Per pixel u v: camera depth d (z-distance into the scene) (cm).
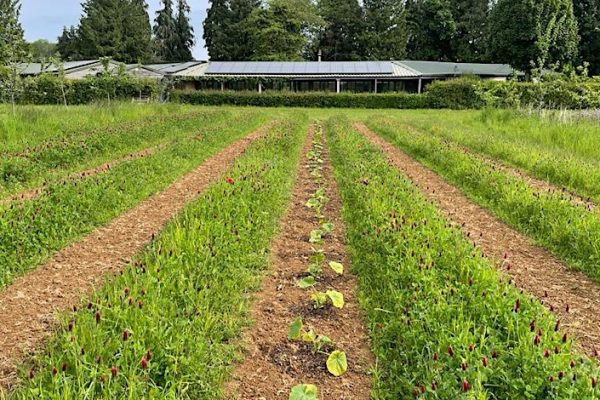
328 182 1005
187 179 1004
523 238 688
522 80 4084
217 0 6425
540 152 1196
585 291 523
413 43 6259
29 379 319
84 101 3412
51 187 730
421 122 2209
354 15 5947
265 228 656
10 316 441
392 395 340
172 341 351
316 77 4288
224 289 469
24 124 1358
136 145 1332
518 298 407
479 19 5750
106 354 327
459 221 760
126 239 647
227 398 343
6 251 542
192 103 3872
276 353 398
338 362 360
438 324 363
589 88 2197
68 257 580
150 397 292
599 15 4312
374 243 568
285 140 1360
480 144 1380
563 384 292
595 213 720
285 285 521
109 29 5819
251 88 4441
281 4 5544
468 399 280
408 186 809
